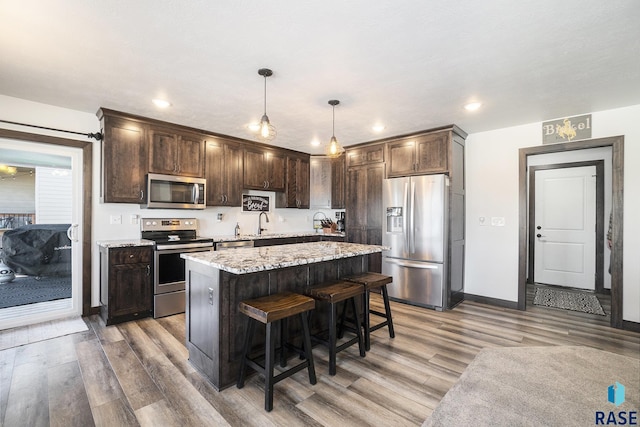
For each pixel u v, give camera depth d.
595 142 3.35
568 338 2.97
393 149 4.40
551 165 5.14
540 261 5.27
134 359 2.49
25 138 3.11
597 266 4.75
